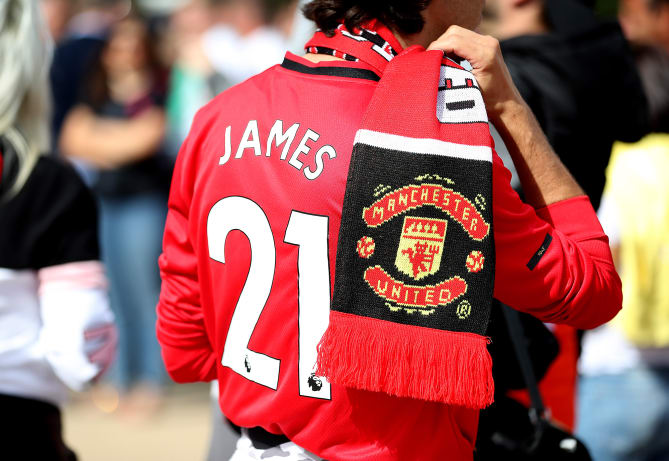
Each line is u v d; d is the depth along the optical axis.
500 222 2.66
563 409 4.33
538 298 2.74
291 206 2.72
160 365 10.06
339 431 2.76
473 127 2.60
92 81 9.86
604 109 4.09
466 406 2.56
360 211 2.53
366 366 2.53
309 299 2.72
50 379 3.81
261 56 12.87
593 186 4.14
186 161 3.02
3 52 3.86
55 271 3.79
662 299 5.24
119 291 9.89
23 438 3.72
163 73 9.99
